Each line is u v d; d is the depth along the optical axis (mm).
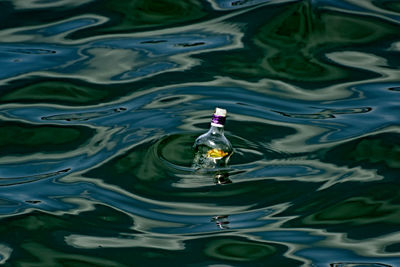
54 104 11930
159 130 10867
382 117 11508
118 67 13055
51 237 8453
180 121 11156
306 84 12625
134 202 9172
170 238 8453
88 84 12469
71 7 15180
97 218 8836
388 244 8391
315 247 8320
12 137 10906
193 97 12008
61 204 9133
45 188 9523
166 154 10172
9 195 9359
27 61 13195
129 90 12297
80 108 11773
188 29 14367
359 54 13578
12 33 14188
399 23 14430
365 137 10859
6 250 8180
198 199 9227
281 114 11539
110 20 14703
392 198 9328
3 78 12672
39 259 8016
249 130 10953
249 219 8844
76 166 10055
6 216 8844
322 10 14797
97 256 8078
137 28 14422
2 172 9969
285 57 13398
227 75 12773
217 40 13938
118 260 8016
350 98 12180
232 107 11664
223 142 10227
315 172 9859
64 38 14039
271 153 10312
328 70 13062
